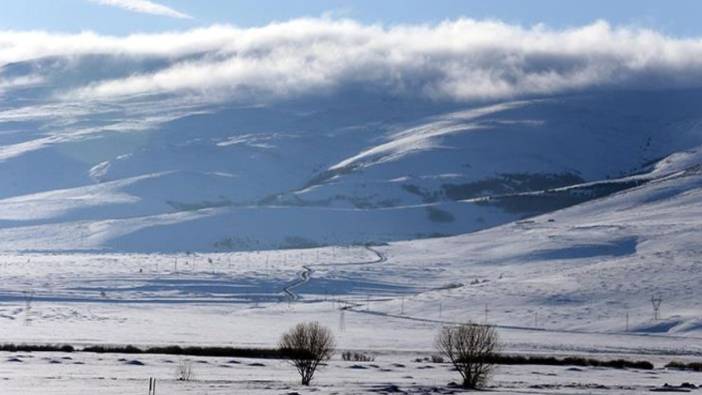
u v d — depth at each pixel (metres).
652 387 137.50
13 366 144.75
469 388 130.25
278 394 111.31
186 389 115.38
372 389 121.94
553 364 190.25
